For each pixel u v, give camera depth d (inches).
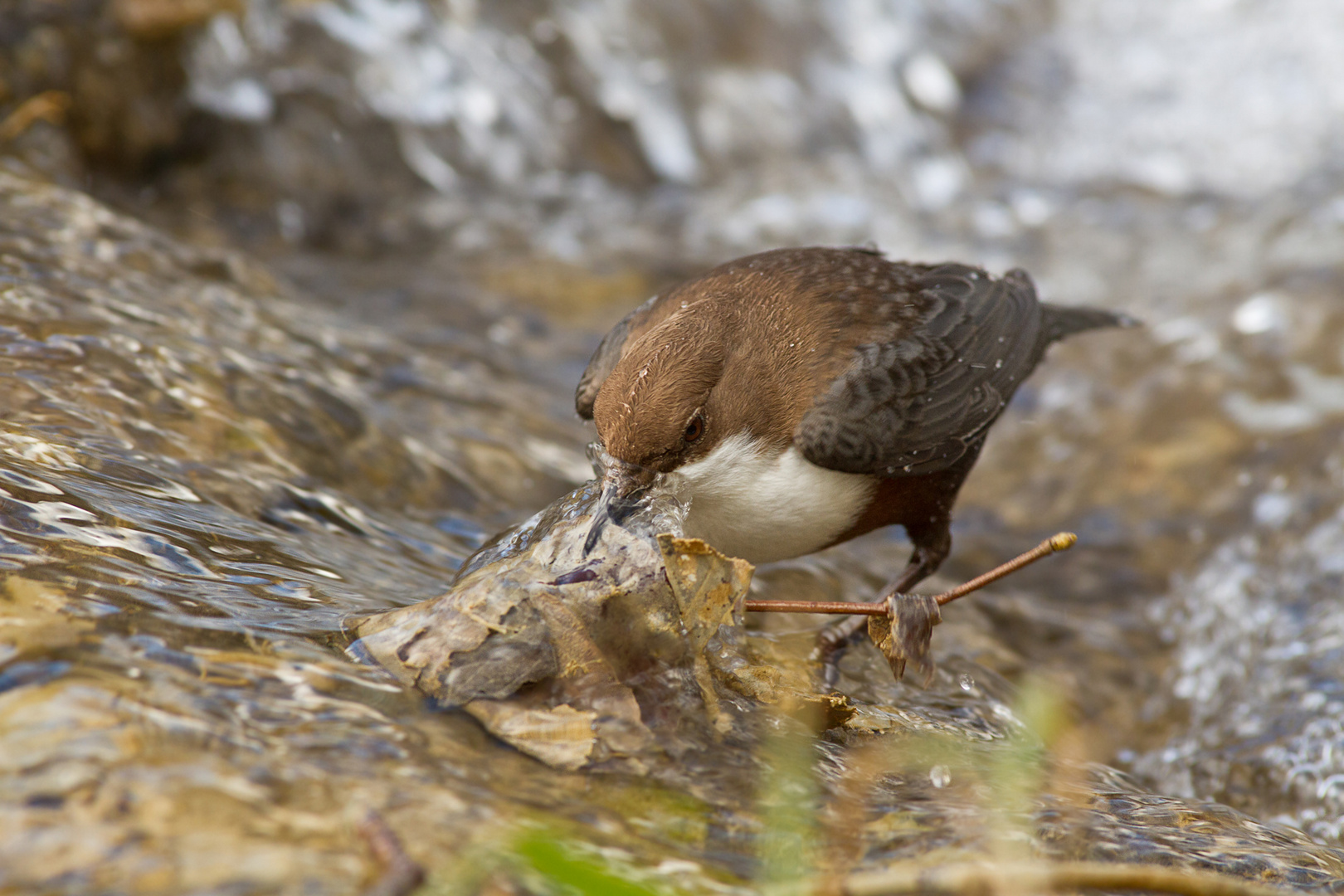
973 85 854.5
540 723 167.6
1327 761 284.0
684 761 171.0
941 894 133.8
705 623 187.2
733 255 616.1
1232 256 610.9
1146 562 400.2
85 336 275.4
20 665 152.4
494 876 128.2
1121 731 318.7
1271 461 428.1
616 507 220.5
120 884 116.9
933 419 281.1
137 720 143.9
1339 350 478.3
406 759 151.6
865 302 284.0
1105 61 891.4
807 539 277.4
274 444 273.6
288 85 594.6
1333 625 335.6
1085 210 713.6
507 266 567.2
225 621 177.0
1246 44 896.3
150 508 213.9
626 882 114.6
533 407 408.8
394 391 353.4
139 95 545.6
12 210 348.5
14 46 508.7
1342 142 800.3
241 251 536.1
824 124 761.0
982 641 317.7
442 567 249.3
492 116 652.7
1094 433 467.2
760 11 774.5
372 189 605.9
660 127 700.0
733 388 255.6
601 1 716.0
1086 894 162.9
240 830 127.0
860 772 188.7
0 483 201.2
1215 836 192.2
